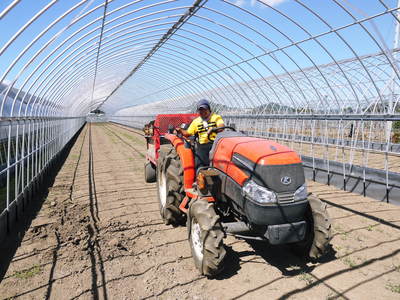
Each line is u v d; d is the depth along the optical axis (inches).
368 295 120.2
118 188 286.7
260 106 571.2
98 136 979.9
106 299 119.7
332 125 653.9
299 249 146.0
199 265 133.6
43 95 381.7
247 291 123.6
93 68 550.6
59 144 502.0
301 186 129.1
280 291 123.3
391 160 441.4
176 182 175.3
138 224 193.5
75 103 864.9
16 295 123.0
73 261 148.3
